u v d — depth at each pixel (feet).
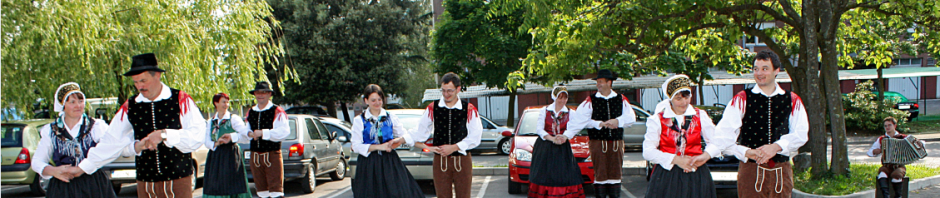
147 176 13.38
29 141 25.35
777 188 13.29
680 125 13.12
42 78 27.45
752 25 30.60
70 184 13.08
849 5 24.38
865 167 28.22
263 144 20.65
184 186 13.74
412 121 28.94
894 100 58.54
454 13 68.18
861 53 38.50
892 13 27.99
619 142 21.49
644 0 27.27
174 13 31.40
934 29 30.99
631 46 30.25
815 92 24.32
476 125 16.92
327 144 29.71
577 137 24.90
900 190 20.44
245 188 20.06
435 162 17.08
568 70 31.09
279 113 20.48
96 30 27.22
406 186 16.61
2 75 25.39
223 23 33.71
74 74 27.94
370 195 16.33
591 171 23.00
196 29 32.17
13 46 25.27
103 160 12.96
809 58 24.17
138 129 13.14
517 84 31.40
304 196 26.32
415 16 87.20
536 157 20.12
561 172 19.49
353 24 78.54
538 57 30.30
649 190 13.73
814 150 24.77
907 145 19.89
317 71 76.54
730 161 22.85
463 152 16.85
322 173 28.96
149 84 13.01
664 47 32.19
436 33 69.62
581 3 28.58
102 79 28.27
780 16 28.30
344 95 78.38
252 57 34.58
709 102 96.58
